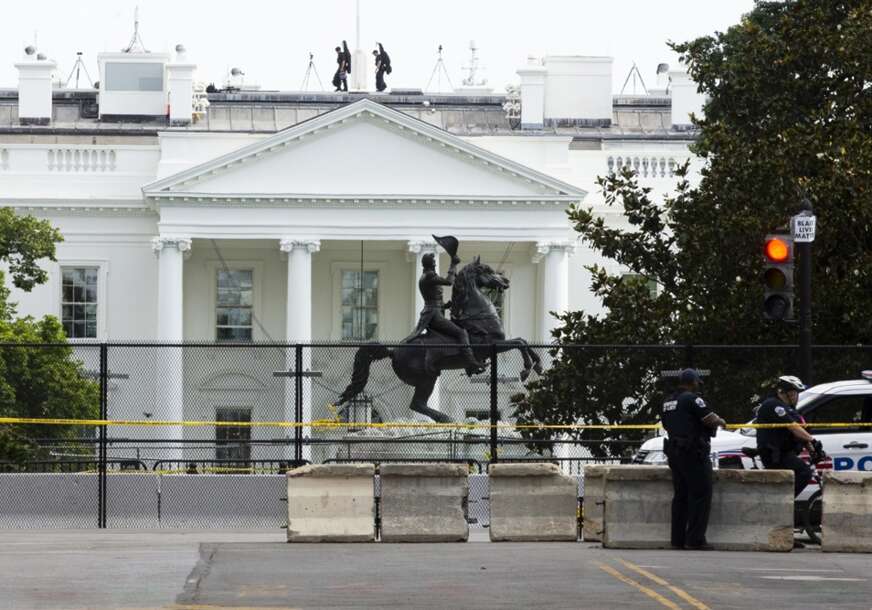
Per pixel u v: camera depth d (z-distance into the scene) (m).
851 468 86.31
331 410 126.06
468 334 137.75
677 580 63.81
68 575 64.81
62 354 139.00
